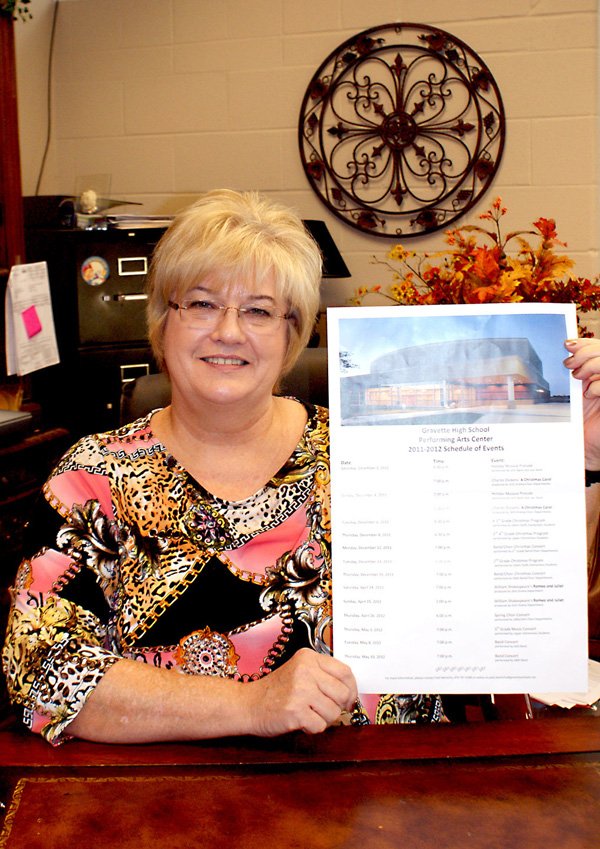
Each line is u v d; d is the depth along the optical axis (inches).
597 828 34.2
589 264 121.4
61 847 33.2
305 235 50.0
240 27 128.1
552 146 120.4
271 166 130.0
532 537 41.7
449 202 124.3
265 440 50.9
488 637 41.7
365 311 41.8
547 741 40.5
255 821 34.7
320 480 50.6
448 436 41.8
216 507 49.3
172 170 133.6
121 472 49.4
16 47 127.6
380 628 41.8
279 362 49.3
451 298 73.5
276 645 48.1
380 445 41.8
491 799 36.0
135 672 42.0
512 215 122.8
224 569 48.5
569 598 41.6
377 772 38.0
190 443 50.2
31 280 100.8
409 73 123.0
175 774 38.0
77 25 134.1
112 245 113.3
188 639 47.7
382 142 125.1
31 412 103.0
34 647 43.5
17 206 98.5
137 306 115.3
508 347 41.8
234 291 47.1
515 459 41.8
